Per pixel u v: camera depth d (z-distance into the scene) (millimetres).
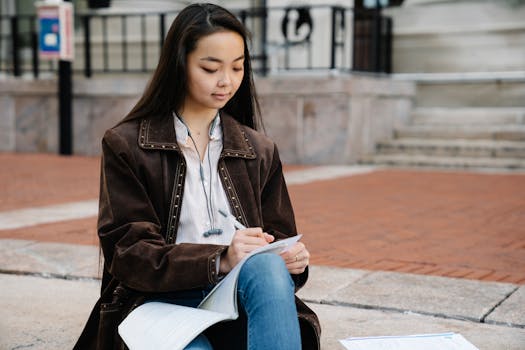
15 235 5043
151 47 13648
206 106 2025
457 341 2156
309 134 10367
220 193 2086
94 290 3623
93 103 11781
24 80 12242
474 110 11188
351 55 11297
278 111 10539
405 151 10602
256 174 2145
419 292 3502
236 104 2234
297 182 8328
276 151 2232
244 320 1960
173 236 2021
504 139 10281
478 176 8961
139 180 2000
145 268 1872
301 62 11648
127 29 13828
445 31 11742
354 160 10375
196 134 2107
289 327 1772
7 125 12500
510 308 3225
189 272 1830
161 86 2029
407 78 12000
